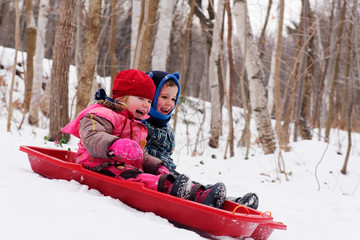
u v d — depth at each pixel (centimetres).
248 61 889
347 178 701
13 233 177
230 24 834
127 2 1783
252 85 895
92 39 768
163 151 363
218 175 619
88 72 762
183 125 1463
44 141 649
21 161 412
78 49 1164
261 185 586
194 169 647
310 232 365
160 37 975
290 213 437
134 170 296
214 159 752
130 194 283
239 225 260
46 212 216
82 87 761
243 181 600
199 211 261
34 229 187
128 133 312
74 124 311
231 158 831
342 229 390
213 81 1221
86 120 293
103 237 195
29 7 1225
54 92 676
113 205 264
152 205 276
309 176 691
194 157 768
